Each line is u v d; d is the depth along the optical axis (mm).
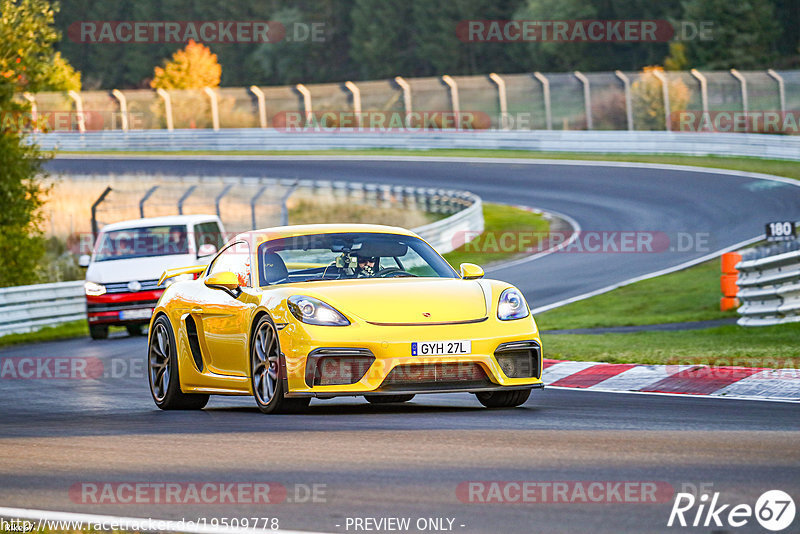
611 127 172250
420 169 152125
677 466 18422
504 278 81188
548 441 21453
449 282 28344
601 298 68625
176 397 31344
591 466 18562
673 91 165875
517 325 26719
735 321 56312
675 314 60781
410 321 25938
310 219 128875
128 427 26312
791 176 122625
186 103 187250
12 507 16828
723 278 61000
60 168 164000
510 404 28125
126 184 146750
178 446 22453
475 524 14789
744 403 28594
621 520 14836
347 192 132500
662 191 121875
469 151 165625
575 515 15164
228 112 189375
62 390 37688
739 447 20328
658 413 26344
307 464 19547
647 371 35469
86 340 63125
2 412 31297
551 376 36719
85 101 189750
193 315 30781
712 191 118438
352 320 25922
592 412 26672
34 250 86438
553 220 111500
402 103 192375
